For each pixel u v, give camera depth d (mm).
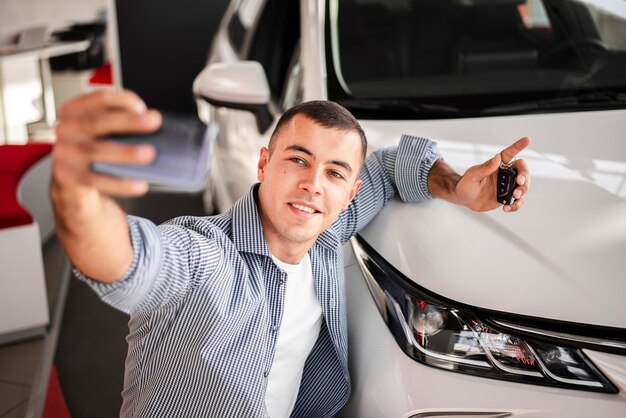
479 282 1315
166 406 1233
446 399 1283
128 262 933
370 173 1555
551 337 1267
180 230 1112
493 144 1714
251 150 2107
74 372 2469
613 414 1245
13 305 2617
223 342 1202
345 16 2125
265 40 2535
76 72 6738
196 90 2146
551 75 2029
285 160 1219
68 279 3203
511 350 1281
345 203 1313
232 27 3129
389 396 1330
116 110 719
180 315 1167
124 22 4219
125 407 1324
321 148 1208
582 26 2125
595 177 1541
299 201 1207
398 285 1386
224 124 2453
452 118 1890
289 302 1332
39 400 2309
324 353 1470
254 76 2057
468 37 2098
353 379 1436
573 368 1263
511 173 1388
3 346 2648
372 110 1918
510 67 2057
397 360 1343
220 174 2523
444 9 2156
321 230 1250
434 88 1993
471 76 2027
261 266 1260
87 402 2295
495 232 1390
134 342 1271
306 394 1512
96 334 2711
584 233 1364
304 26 2119
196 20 4234
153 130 722
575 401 1251
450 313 1312
